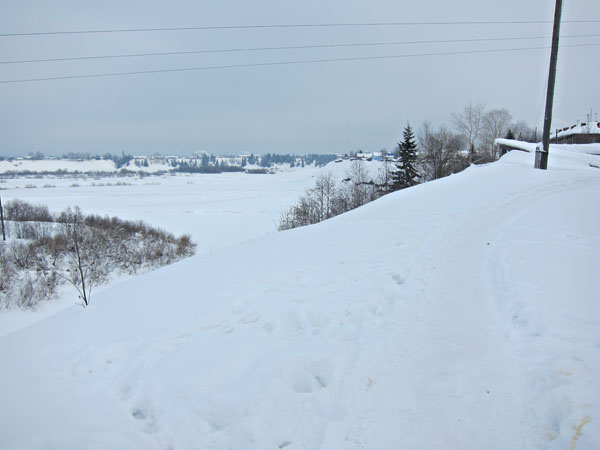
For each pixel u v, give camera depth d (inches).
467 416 136.0
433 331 198.1
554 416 129.0
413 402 145.8
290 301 249.8
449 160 2185.0
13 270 916.0
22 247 1078.4
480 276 272.8
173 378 173.3
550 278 237.3
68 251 1088.8
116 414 157.8
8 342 252.1
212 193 4256.9
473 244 355.6
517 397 142.1
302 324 219.8
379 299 238.2
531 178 754.2
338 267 311.7
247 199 3351.4
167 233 1584.6
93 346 217.6
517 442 122.7
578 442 113.8
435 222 458.0
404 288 258.7
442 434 129.1
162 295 298.8
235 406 153.3
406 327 204.8
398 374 164.1
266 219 2128.4
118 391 174.1
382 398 149.9
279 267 330.3
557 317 185.0
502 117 2434.8
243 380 168.7
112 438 142.8
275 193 4035.4
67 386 179.5
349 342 194.2
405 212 535.8
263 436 137.8
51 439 141.9
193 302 267.1
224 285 297.1
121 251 1179.3
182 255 1248.8
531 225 389.7
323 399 153.6
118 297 322.7
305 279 290.0
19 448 137.2
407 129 2034.9
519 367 158.7
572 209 448.1
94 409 161.0
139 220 1876.2
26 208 1932.8
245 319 229.9
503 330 191.5
